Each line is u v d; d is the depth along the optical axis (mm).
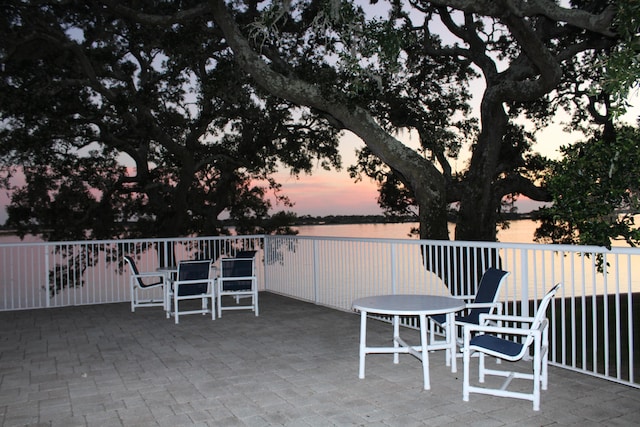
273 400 4164
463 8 8078
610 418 3658
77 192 16109
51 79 12453
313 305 9070
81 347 6211
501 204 14086
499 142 11391
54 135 13766
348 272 8336
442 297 5172
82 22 12766
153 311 8758
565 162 4836
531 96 10219
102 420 3799
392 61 8891
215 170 17297
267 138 15312
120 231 16906
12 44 11492
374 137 10219
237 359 5488
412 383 4555
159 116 14453
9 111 12273
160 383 4688
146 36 12930
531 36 8453
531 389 4359
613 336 9727
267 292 10969
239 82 12430
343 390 4387
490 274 5117
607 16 6836
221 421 3730
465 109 13188
